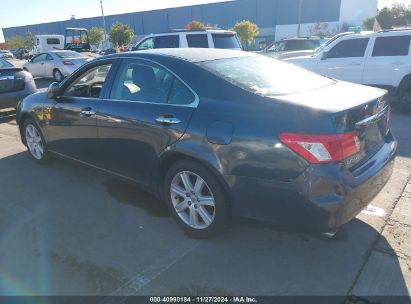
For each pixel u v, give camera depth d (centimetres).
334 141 257
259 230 349
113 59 398
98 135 401
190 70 331
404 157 540
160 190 362
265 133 273
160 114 335
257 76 336
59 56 1655
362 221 360
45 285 282
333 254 311
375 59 876
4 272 298
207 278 287
